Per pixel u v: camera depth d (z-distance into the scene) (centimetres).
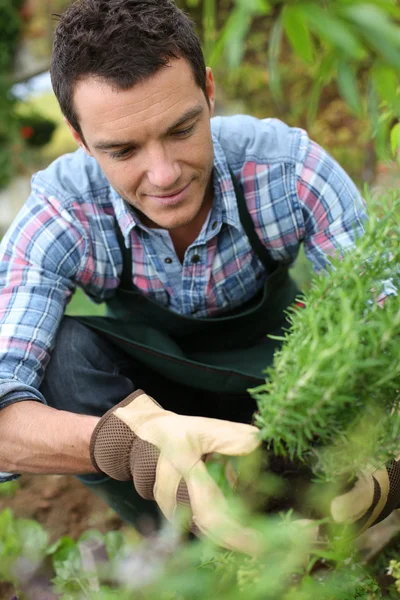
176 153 146
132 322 191
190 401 196
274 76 145
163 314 187
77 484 235
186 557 123
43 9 565
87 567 161
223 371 176
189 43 142
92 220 177
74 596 159
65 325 178
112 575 158
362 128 489
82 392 171
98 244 179
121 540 179
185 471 124
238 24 130
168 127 141
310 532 119
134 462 133
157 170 145
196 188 154
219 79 542
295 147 177
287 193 177
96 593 141
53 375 172
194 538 154
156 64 136
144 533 184
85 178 178
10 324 167
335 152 504
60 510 223
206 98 151
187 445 125
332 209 177
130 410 137
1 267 176
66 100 149
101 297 191
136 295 185
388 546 174
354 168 494
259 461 119
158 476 128
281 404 99
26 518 221
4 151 579
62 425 148
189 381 183
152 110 139
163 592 118
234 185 176
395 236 106
